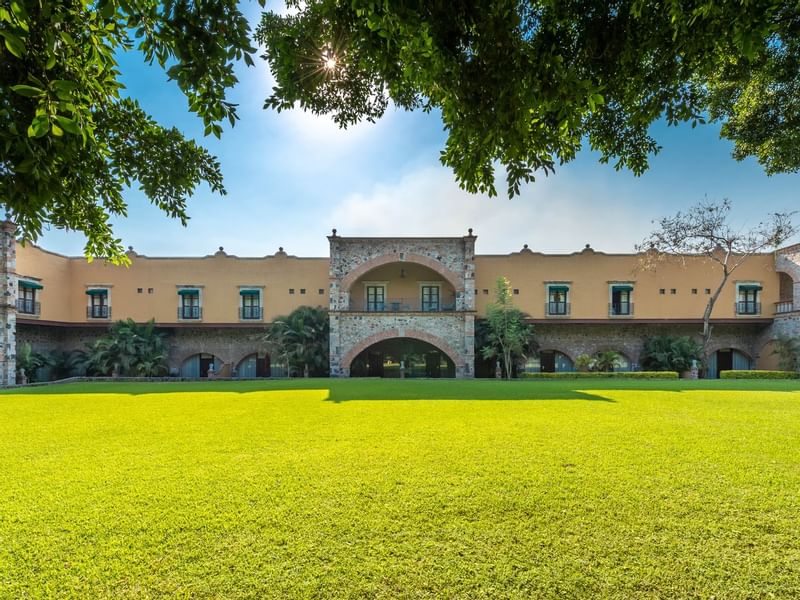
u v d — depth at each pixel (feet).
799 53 14.87
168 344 88.22
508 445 20.88
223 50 9.29
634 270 86.74
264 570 10.10
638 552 10.73
